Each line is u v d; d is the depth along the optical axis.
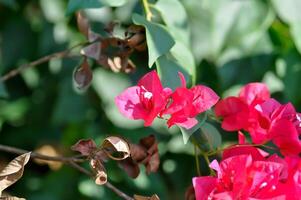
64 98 1.04
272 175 0.75
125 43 0.84
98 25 1.00
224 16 0.96
